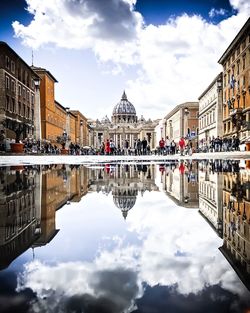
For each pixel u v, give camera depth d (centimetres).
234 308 137
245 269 184
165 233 274
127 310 135
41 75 7381
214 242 245
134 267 189
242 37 5003
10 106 5450
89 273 179
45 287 159
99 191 602
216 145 4950
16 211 385
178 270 183
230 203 450
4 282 166
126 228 293
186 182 772
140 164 1797
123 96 18850
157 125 15525
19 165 1617
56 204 442
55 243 241
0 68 5078
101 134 17062
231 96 5878
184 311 134
